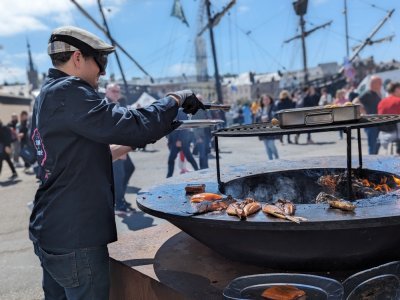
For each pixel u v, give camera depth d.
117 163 4.96
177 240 2.32
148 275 1.86
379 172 2.27
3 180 9.45
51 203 1.55
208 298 1.61
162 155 11.20
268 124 2.27
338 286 1.42
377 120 1.83
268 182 2.54
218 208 1.69
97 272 1.60
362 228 1.45
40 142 1.58
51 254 1.59
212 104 1.87
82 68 1.61
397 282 1.44
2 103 27.16
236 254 1.77
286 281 1.52
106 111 1.47
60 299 1.85
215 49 21.73
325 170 2.51
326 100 12.34
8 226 5.18
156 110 1.57
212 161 9.01
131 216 4.84
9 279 3.46
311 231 1.46
